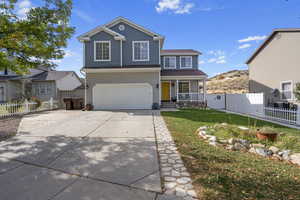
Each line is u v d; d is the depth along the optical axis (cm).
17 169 320
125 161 352
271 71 1487
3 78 1973
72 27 633
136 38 1429
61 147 443
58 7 590
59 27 600
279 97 1410
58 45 621
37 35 567
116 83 1390
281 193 237
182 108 1479
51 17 588
